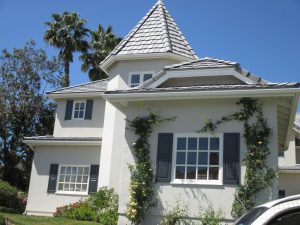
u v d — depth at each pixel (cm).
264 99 1165
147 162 1202
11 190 1892
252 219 410
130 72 1755
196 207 1135
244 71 1269
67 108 2245
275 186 1090
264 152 1118
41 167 2069
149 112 1253
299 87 1102
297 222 389
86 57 3775
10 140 2938
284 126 1456
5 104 2928
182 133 1213
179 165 1197
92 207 1525
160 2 1998
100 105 2191
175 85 1342
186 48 1792
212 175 1162
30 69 3075
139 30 1870
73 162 2016
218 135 1180
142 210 1156
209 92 1164
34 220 1275
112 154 1730
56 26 3612
